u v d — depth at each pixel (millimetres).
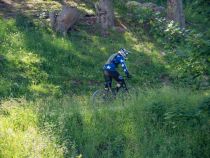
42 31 26766
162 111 16516
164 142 15297
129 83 23516
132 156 14609
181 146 15227
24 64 23016
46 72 22984
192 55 13742
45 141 14258
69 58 24766
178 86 20609
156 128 15984
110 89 19156
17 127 15617
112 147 15055
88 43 27047
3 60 22922
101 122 16219
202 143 15617
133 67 25234
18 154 13672
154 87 22156
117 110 16984
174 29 15148
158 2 38375
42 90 21016
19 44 24703
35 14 29188
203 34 13914
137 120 16328
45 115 16312
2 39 24938
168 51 15086
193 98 16750
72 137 15250
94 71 24219
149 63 25875
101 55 26016
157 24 28891
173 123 14664
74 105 17469
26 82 21688
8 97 18984
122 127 15859
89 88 22312
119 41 28219
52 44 25375
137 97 18109
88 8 32312
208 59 13758
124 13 32344
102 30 29016
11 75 21984
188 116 14062
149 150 14992
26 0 32062
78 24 29109
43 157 13672
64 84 22312
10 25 26422
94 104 17984
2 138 14484
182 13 31062
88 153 14711
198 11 14211
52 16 27547
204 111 14094
